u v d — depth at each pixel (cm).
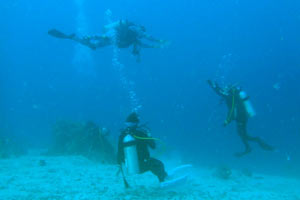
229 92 617
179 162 1425
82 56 7638
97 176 652
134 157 453
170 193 481
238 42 11038
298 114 7300
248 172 1060
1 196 414
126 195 451
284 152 2270
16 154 1145
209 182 718
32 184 518
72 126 1252
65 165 820
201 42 10956
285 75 12175
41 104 5625
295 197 527
